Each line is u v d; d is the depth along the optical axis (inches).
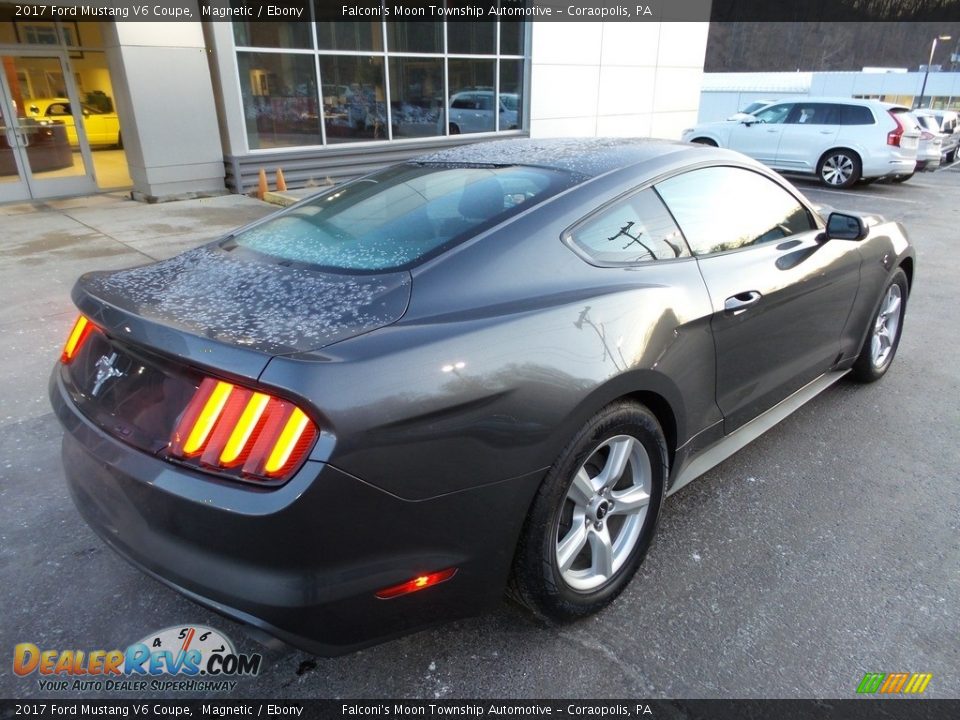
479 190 95.3
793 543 105.5
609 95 604.1
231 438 64.2
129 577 99.0
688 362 94.0
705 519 111.7
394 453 65.6
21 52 409.4
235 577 65.1
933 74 1850.4
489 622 90.5
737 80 1610.5
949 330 204.7
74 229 339.0
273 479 63.0
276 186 445.4
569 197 90.7
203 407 65.7
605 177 95.9
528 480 75.0
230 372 64.1
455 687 80.5
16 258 280.2
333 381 63.1
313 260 86.4
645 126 645.9
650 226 97.1
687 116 681.6
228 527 63.8
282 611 64.3
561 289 83.2
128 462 70.0
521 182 95.8
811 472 125.7
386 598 68.9
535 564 79.7
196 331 68.9
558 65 558.3
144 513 69.6
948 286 256.5
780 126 548.1
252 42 413.1
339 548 65.1
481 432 70.6
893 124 503.5
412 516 68.2
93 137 447.2
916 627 88.7
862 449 134.0
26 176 425.1
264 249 93.0
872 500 117.0
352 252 86.4
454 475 69.7
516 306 78.5
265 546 63.6
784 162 551.5
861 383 163.3
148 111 394.6
